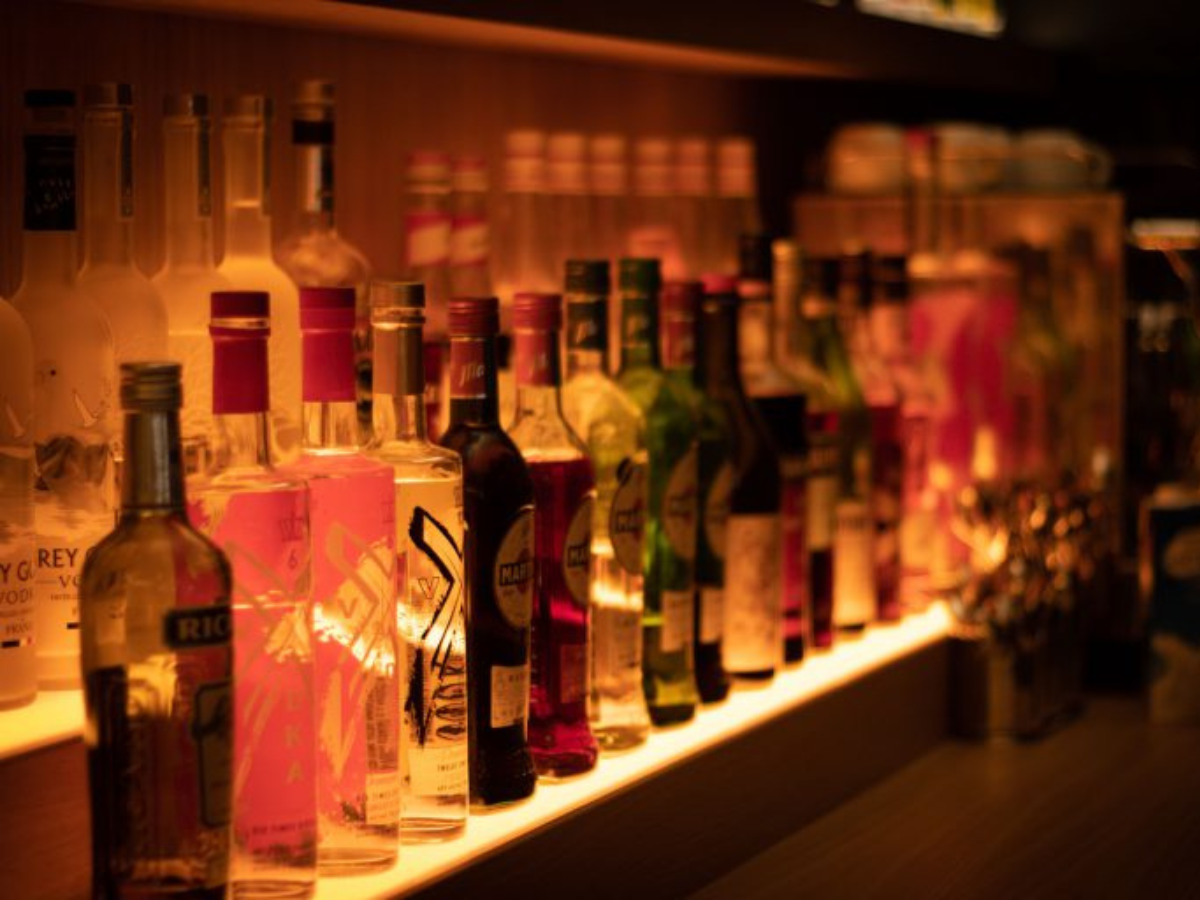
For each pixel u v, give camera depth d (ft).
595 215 6.75
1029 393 7.88
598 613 4.97
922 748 6.67
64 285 4.37
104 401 4.38
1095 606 7.78
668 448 5.22
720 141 8.44
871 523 6.73
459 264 5.79
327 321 3.92
